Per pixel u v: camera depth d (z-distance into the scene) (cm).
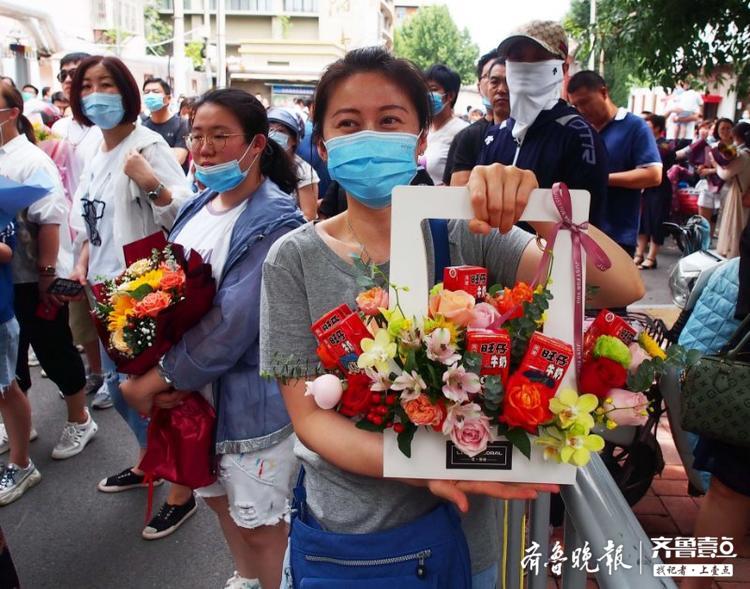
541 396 103
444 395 105
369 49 139
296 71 3819
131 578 285
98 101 304
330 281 132
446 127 482
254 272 215
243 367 220
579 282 112
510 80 280
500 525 160
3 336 314
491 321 108
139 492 348
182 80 1789
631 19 520
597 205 282
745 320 208
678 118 1393
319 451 125
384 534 130
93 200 318
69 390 377
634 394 106
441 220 137
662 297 705
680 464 357
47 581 283
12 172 341
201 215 243
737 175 751
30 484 350
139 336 215
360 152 132
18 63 1184
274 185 238
